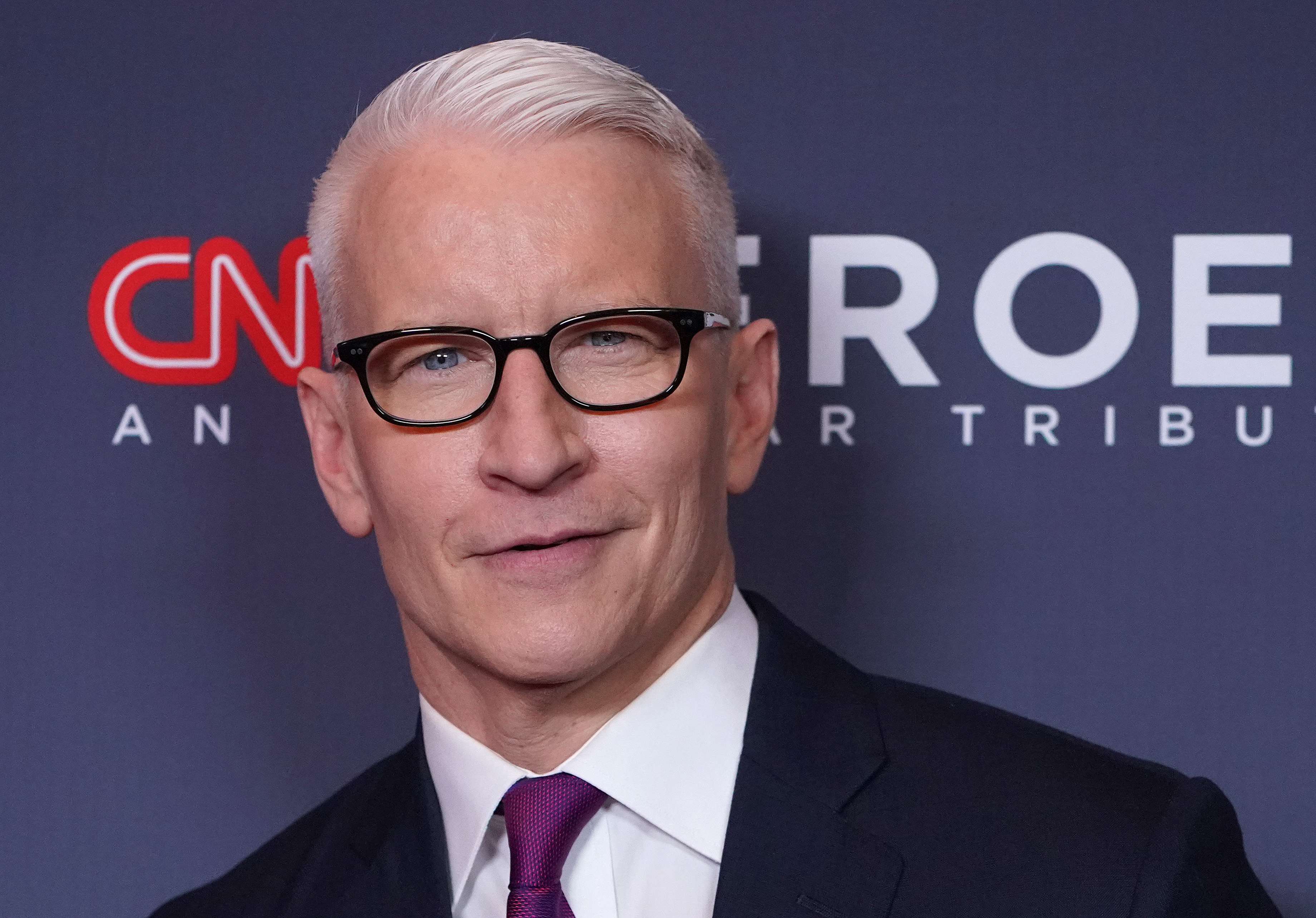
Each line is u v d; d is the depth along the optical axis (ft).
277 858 6.16
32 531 7.77
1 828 7.69
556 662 4.64
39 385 7.80
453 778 5.22
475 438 4.66
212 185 7.82
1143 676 7.34
